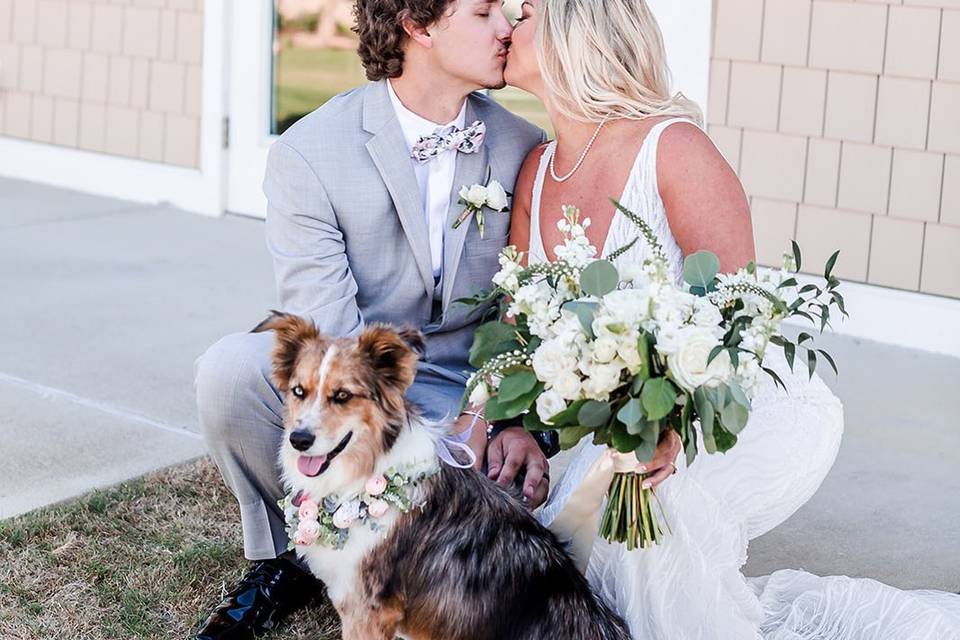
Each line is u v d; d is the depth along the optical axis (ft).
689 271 9.04
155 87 26.32
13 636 10.56
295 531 9.55
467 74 10.62
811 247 19.54
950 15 17.88
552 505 10.10
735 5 19.47
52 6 27.53
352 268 11.07
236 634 10.59
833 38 18.80
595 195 10.57
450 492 9.45
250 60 25.08
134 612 10.97
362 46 10.83
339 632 10.82
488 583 9.26
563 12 10.32
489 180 11.19
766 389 10.14
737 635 9.68
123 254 22.90
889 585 11.81
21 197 26.96
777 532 12.97
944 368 18.03
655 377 8.47
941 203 18.43
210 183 25.79
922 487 14.08
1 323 18.88
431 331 11.25
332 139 10.80
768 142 19.60
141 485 13.43
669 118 10.39
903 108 18.45
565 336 8.54
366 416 9.08
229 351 10.51
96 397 16.12
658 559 9.57
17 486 13.44
